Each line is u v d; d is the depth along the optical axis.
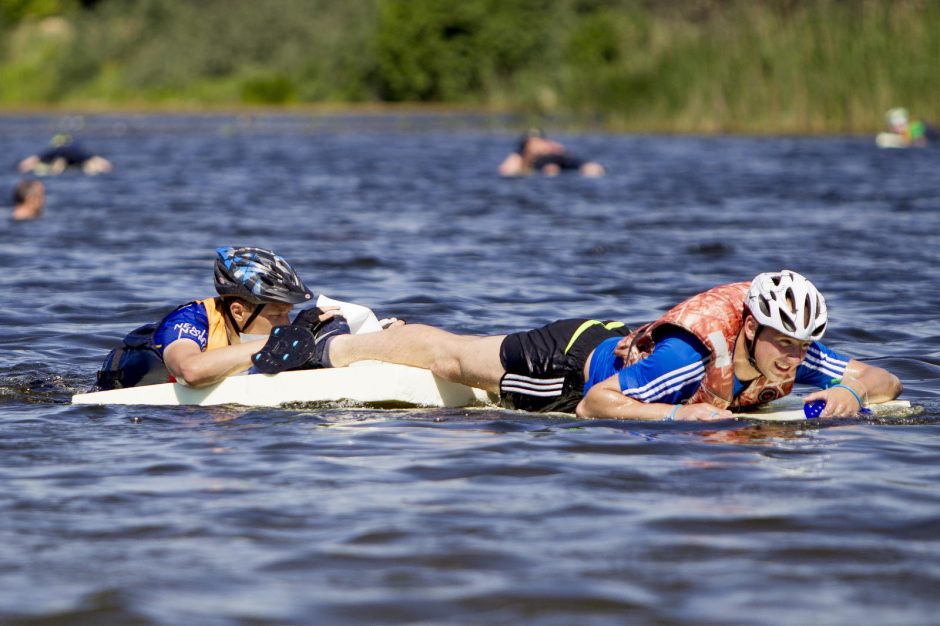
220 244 48.66
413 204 65.06
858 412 22.81
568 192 71.50
